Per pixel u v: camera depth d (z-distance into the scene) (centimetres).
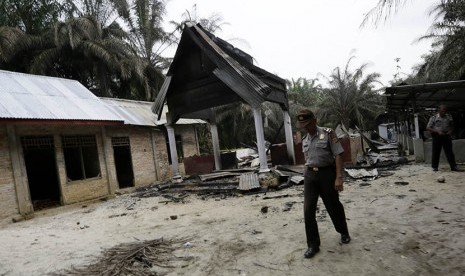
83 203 1177
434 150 898
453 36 1927
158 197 1080
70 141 1191
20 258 506
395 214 529
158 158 1628
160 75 2494
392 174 938
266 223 575
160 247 492
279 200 768
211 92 1160
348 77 3228
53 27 2081
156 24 2647
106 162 1312
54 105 1143
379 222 497
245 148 2811
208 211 762
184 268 402
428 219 482
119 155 1606
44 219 957
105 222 782
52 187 1470
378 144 2167
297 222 552
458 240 388
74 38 1997
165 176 1656
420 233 428
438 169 925
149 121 1560
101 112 1281
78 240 607
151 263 423
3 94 1046
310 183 405
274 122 2942
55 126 1130
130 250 480
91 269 420
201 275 376
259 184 942
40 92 1191
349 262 364
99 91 2444
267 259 403
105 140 1320
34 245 588
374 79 3150
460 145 1002
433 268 329
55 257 497
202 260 423
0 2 2108
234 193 952
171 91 1257
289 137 1307
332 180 396
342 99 3195
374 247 398
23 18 2248
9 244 605
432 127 893
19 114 967
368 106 3180
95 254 493
